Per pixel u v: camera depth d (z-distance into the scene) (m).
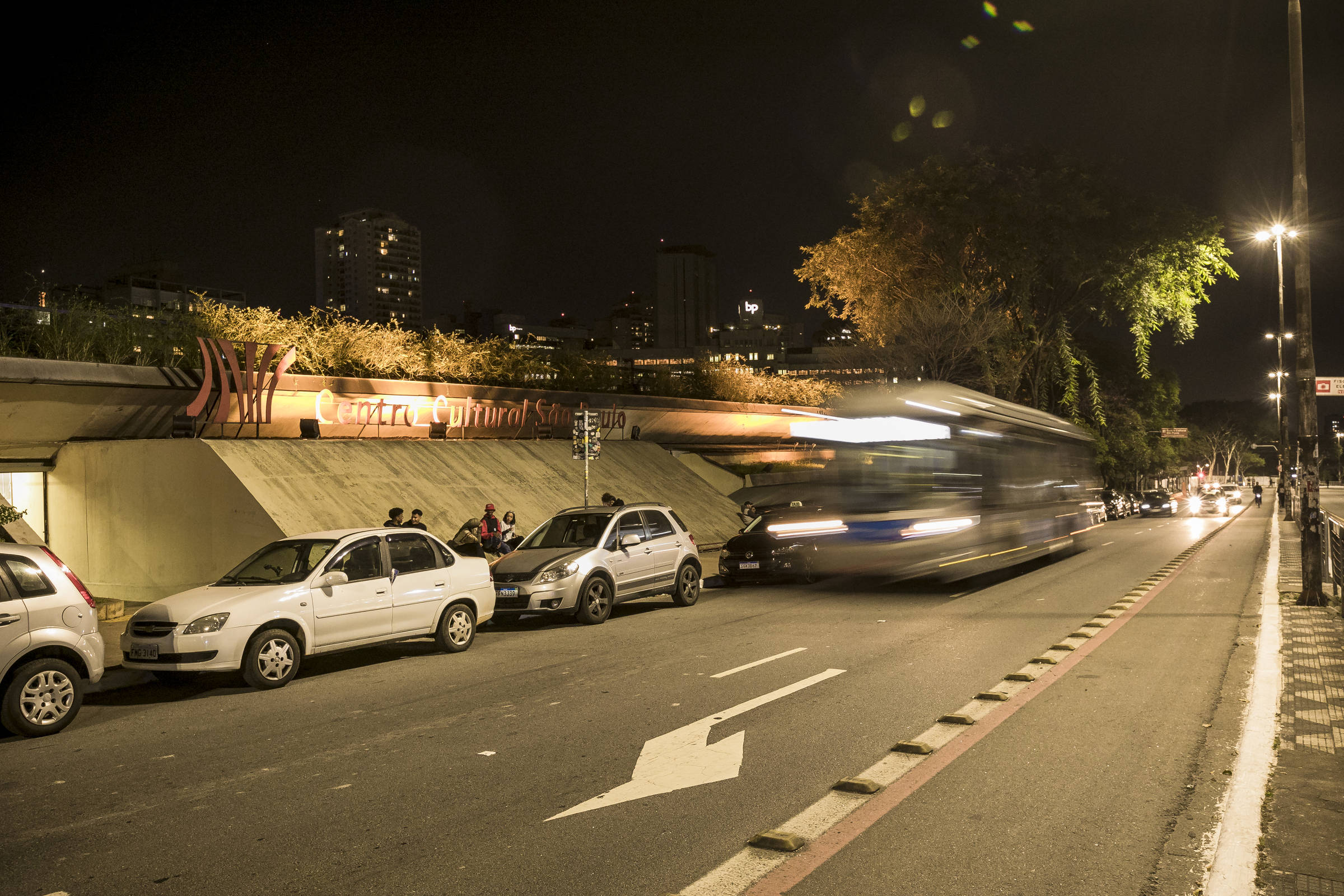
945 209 30.50
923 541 14.22
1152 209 30.52
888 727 6.95
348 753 6.61
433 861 4.55
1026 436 18.45
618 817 5.14
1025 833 4.80
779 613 13.66
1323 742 6.25
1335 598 13.95
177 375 16.91
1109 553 25.16
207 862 4.61
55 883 4.38
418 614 10.47
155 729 7.54
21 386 14.87
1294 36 13.88
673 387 33.56
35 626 7.38
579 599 12.74
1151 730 6.75
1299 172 13.91
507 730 7.14
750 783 5.70
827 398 36.22
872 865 4.42
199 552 15.38
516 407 25.02
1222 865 4.27
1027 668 9.10
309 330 21.14
